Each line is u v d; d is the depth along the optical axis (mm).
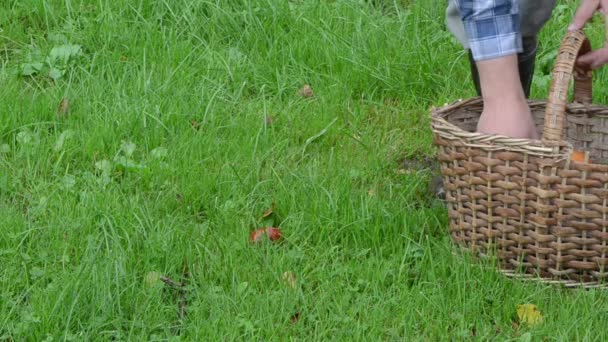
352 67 5066
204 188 4023
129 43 5129
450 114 3725
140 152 4371
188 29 5309
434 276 3447
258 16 5395
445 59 5207
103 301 3246
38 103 4574
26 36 5199
